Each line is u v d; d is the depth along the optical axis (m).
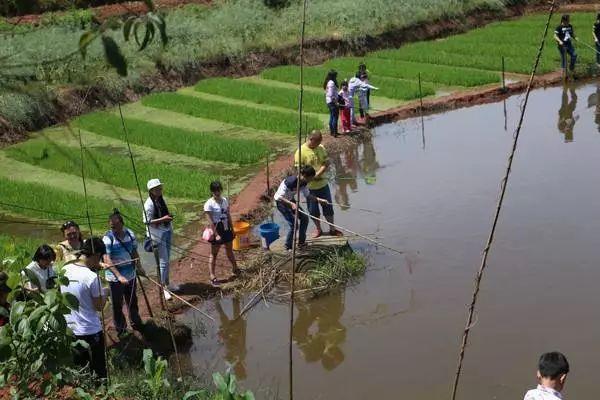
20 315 6.97
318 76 28.55
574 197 15.41
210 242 12.49
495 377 9.77
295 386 10.04
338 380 10.10
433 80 26.91
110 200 16.88
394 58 31.19
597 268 12.38
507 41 32.88
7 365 7.16
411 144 20.38
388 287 12.40
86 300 8.71
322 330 11.43
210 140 21.08
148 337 10.71
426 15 35.69
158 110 25.27
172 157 20.30
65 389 7.54
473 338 10.67
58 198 16.94
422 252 13.50
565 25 25.70
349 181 17.77
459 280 12.38
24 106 23.03
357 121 22.41
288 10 34.34
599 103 23.28
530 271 12.43
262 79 29.38
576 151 18.53
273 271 12.84
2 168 20.02
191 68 29.28
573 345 10.30
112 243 10.35
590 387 9.40
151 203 11.65
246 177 18.44
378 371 10.20
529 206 15.09
